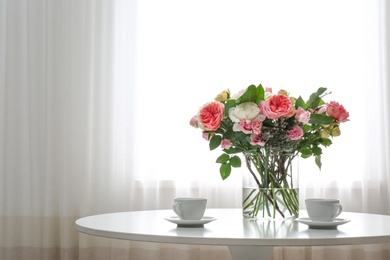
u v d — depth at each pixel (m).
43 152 3.13
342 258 3.07
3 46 3.18
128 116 3.13
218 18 3.20
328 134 1.78
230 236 1.40
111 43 3.16
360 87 3.19
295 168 1.81
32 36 3.14
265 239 1.35
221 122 1.78
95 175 3.13
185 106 3.17
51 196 3.09
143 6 3.21
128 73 3.14
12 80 3.15
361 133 3.17
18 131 3.16
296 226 1.64
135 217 1.88
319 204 1.61
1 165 3.15
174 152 3.16
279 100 1.68
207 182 3.13
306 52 3.19
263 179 1.78
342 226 1.65
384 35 3.16
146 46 3.20
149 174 3.13
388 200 3.12
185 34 3.20
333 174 3.16
